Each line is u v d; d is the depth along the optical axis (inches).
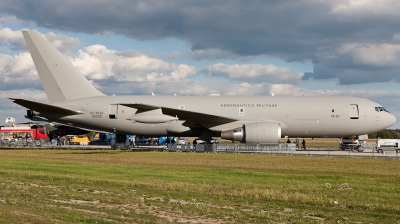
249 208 570.9
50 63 1915.6
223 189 732.7
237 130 1758.1
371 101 1891.0
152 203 589.6
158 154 1670.8
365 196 689.0
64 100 1914.4
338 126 1845.5
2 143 2886.3
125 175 943.0
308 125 1833.2
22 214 481.1
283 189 753.0
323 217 522.6
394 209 573.6
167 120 1708.9
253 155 1588.3
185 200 623.5
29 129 3767.2
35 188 720.3
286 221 490.6
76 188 732.0
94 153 1775.3
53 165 1190.3
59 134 3265.3
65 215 485.1
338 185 817.5
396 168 1146.0
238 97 1872.5
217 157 1501.0
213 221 482.0
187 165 1214.3
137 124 1862.7
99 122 1878.7
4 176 899.4
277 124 1729.8
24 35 1904.5
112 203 585.3
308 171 1069.1
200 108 1836.9
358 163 1285.7
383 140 2038.6
